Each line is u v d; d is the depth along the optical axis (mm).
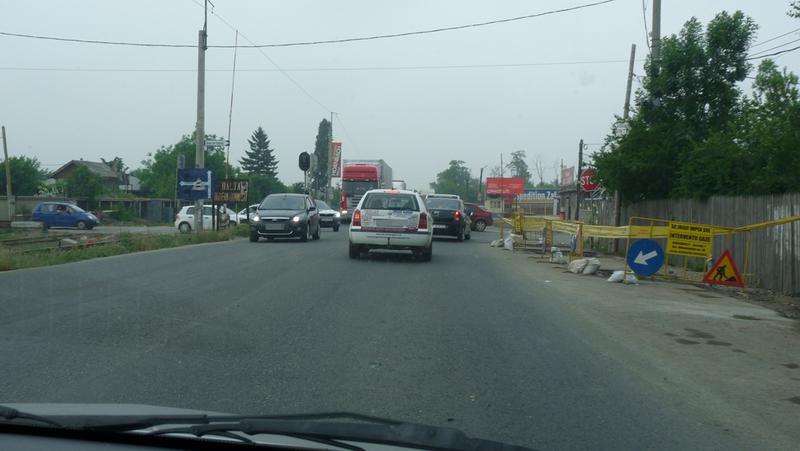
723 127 19875
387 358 7250
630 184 21141
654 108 20938
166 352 7285
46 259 15852
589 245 25766
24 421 3746
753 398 6254
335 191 88062
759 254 14484
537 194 82562
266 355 7258
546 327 9203
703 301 12297
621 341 8508
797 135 14266
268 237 24594
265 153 105438
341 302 10648
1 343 7574
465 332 8680
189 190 26391
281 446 3627
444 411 5590
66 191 62406
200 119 27375
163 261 16234
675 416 5656
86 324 8625
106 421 3807
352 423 4039
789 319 10664
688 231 14586
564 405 5844
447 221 27938
